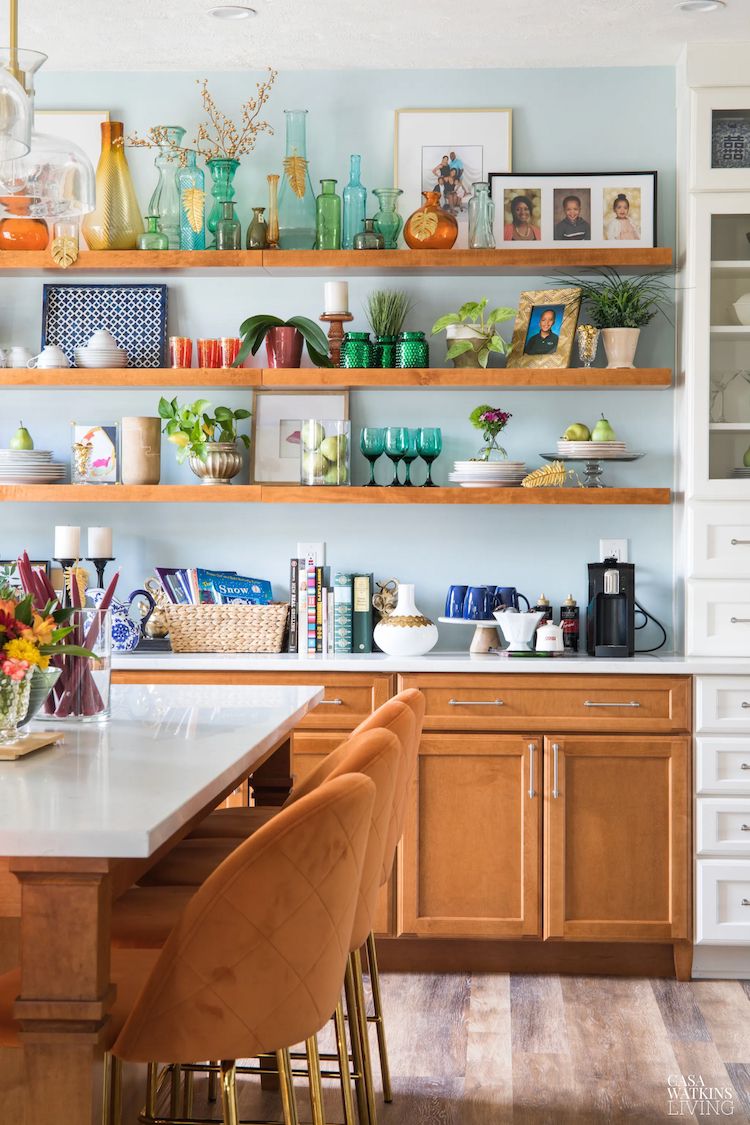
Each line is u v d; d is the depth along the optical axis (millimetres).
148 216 4340
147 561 4520
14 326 4516
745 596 4086
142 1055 1648
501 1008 3598
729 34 4031
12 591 2297
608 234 4324
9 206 2623
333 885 1681
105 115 4430
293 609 4250
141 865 2004
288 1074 1962
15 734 2207
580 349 4223
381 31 4012
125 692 3186
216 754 2158
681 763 3846
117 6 3766
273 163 4453
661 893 3850
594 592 4137
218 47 4172
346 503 4227
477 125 4391
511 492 4121
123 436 4297
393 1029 3410
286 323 4293
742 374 4121
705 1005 3637
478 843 3861
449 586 4465
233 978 1635
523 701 3871
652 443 4418
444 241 4223
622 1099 2930
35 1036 1571
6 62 2398
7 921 2266
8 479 4301
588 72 4387
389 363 4309
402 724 2389
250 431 4484
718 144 4098
